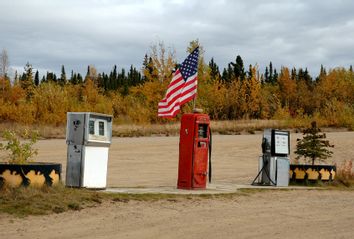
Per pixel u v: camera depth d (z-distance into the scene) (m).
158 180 18.34
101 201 10.77
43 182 10.71
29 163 11.34
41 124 48.66
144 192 12.70
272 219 10.28
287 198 13.77
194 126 14.34
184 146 14.43
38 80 109.31
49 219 8.88
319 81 101.62
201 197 12.66
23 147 12.00
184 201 11.88
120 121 52.56
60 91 56.41
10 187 10.19
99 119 12.47
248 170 23.25
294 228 9.39
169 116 14.76
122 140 36.62
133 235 8.13
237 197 13.24
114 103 59.78
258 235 8.59
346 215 11.21
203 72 59.44
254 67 69.38
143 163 24.80
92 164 12.30
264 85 101.88
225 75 95.69
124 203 10.91
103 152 12.55
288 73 92.75
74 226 8.53
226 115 64.94
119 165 23.83
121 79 116.88
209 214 10.45
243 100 66.12
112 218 9.38
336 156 29.47
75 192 10.98
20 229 8.03
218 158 28.31
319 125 49.66
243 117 64.75
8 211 9.03
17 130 38.47
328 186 17.67
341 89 87.06
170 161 25.81
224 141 36.44
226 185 16.23
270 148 16.83
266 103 69.94
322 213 11.38
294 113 77.12
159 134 42.41
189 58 15.03
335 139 36.84
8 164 10.38
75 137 12.23
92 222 8.93
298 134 42.25
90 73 107.88
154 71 56.66
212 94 63.16
